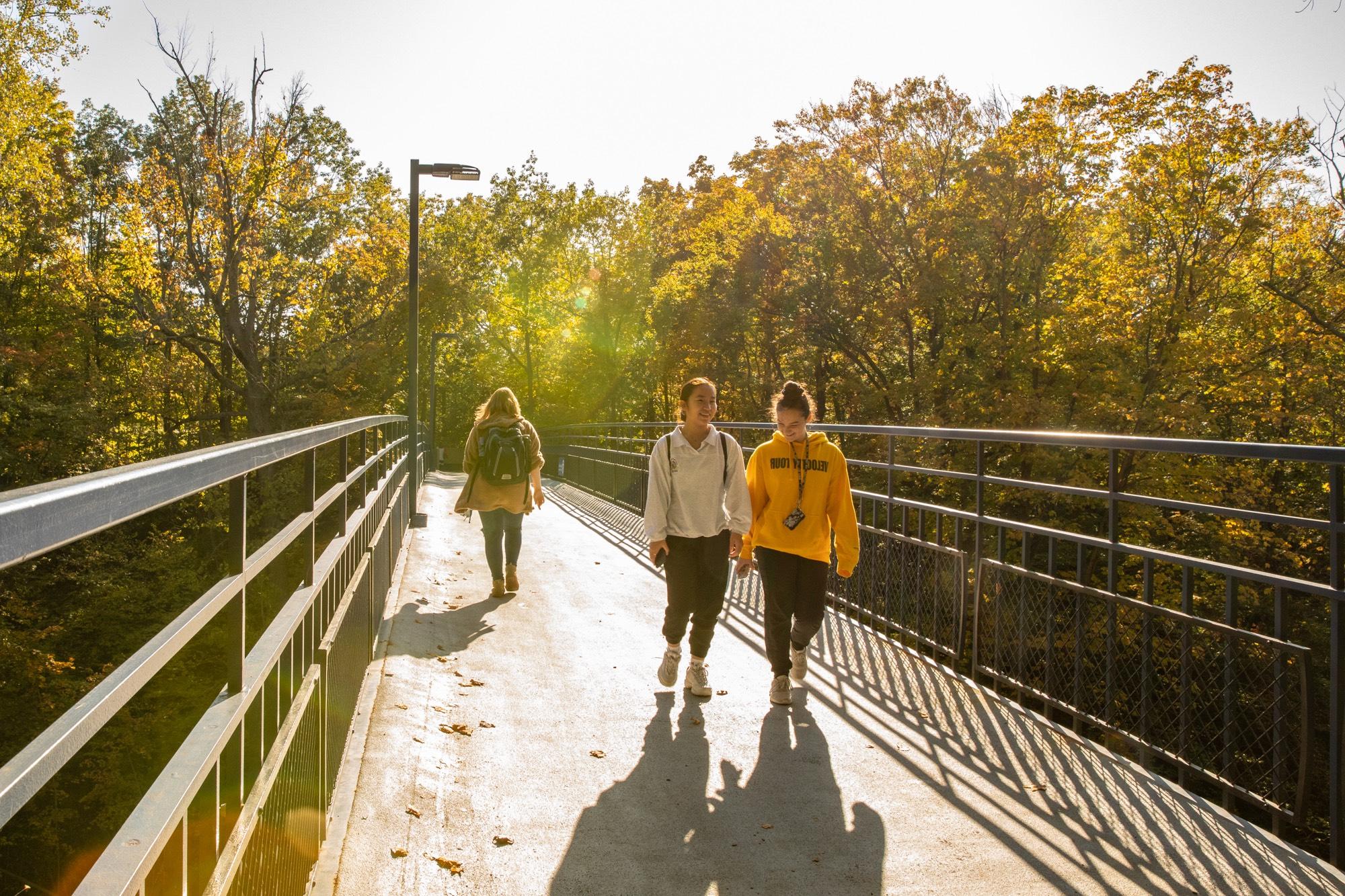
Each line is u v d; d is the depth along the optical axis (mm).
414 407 14961
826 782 4074
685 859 3393
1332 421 19969
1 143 23734
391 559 8281
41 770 993
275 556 2449
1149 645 4281
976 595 5613
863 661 5949
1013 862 3367
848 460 7414
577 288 53062
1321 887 3137
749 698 5250
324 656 3369
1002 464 22812
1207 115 21312
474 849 3424
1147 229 22406
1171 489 19203
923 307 26078
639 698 5223
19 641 17906
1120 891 3166
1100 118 23438
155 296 29500
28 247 28547
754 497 5223
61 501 1027
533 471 8000
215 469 1776
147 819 1446
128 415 29641
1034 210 24672
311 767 3092
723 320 32688
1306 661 3457
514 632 6625
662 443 5137
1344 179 20078
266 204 29875
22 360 25969
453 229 42469
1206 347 20781
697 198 45312
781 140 29297
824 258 28625
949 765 4254
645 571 9242
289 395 32938
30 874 15578
